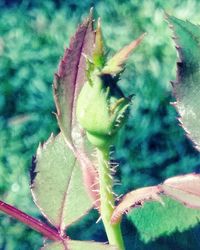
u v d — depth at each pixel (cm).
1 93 89
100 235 70
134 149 85
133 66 90
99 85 19
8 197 84
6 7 95
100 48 19
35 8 94
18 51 91
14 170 85
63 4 95
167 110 87
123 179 82
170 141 86
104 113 20
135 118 86
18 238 79
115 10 96
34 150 87
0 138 87
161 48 91
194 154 86
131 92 88
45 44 92
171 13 96
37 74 90
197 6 95
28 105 89
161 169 85
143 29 95
